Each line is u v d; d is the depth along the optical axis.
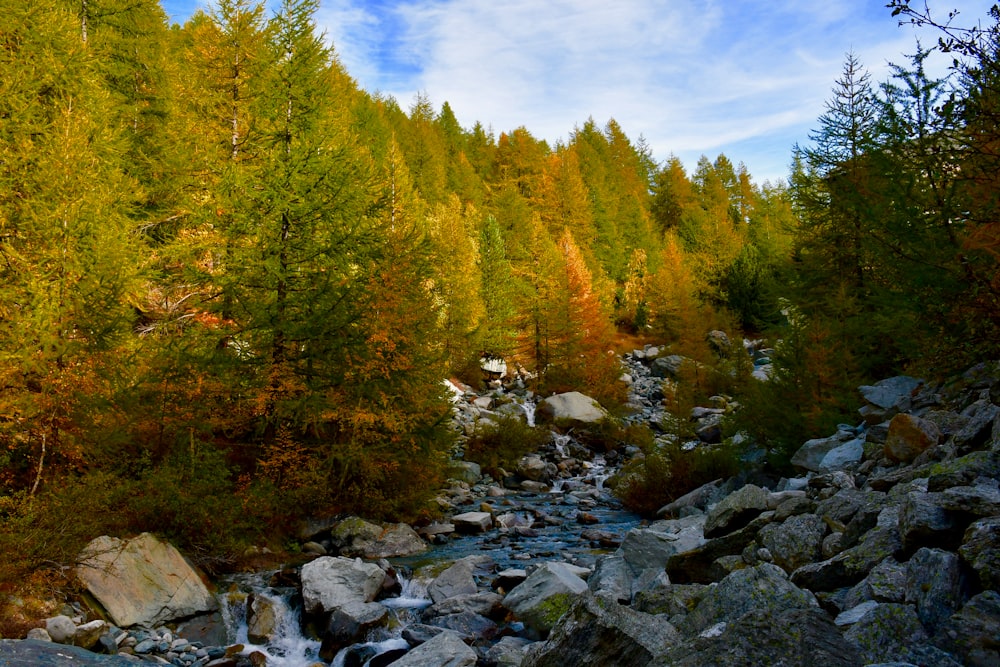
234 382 13.82
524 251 55.12
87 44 17.84
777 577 5.64
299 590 10.40
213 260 17.69
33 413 10.54
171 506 11.11
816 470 12.33
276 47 16.44
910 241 7.45
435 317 16.48
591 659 5.22
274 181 14.33
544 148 102.00
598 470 23.69
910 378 12.37
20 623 7.75
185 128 18.50
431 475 16.03
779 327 20.16
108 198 14.59
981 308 6.91
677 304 47.25
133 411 12.25
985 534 4.69
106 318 11.91
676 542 9.95
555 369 35.88
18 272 11.43
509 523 16.11
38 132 13.47
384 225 16.19
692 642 4.16
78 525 9.36
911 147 7.15
